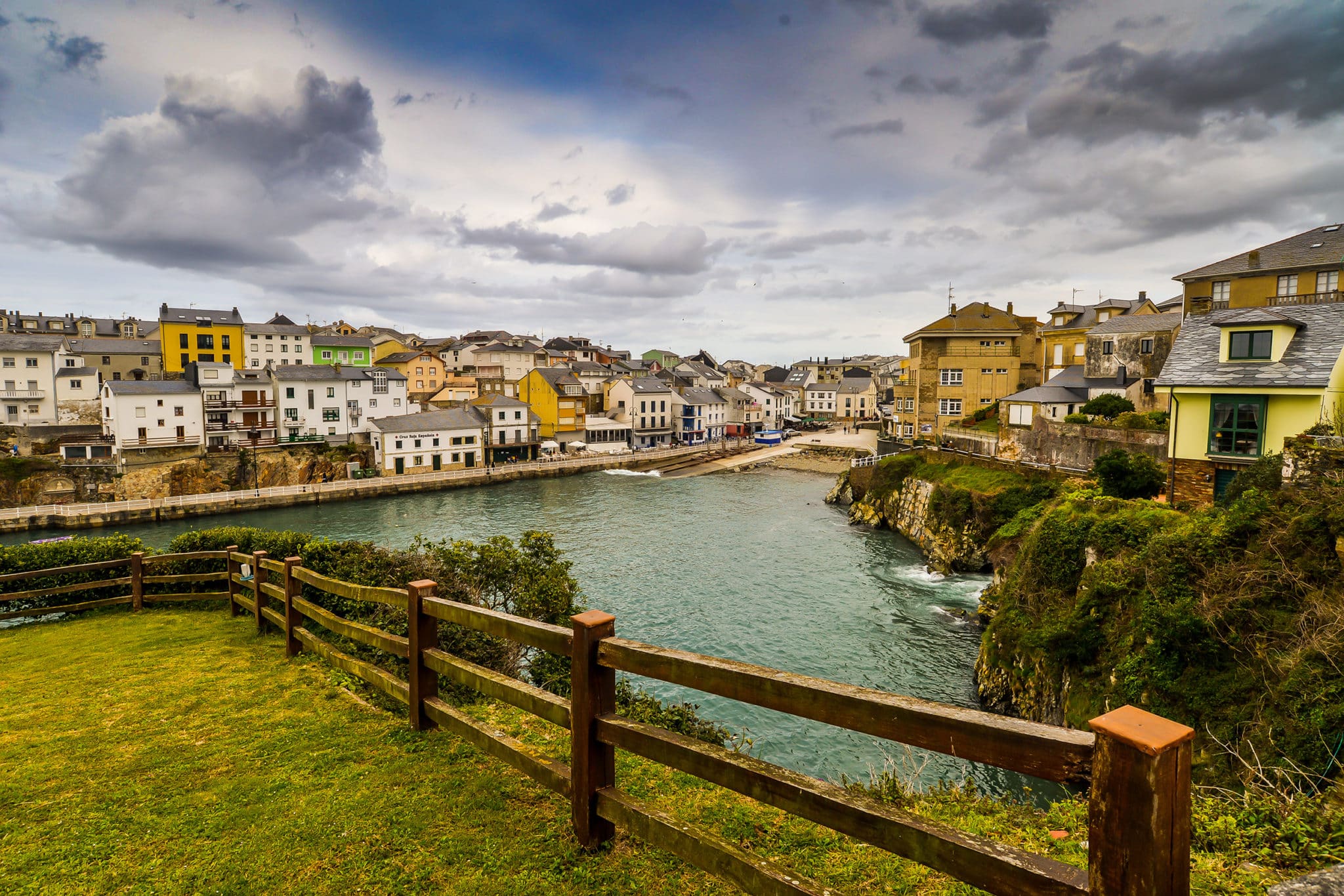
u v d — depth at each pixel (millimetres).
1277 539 11695
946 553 35312
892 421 68062
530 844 3900
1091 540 17656
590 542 40781
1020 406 43094
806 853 4215
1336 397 18062
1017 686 17984
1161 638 12336
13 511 42469
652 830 3281
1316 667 9648
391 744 5316
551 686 11586
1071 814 5328
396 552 13664
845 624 26500
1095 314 52375
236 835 4148
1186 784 1801
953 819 5328
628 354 150375
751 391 119062
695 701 19516
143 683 7172
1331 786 8156
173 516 47312
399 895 3539
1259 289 33812
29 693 6973
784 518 49156
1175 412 21375
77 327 94250
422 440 65000
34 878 3764
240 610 10430
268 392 63406
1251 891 3795
